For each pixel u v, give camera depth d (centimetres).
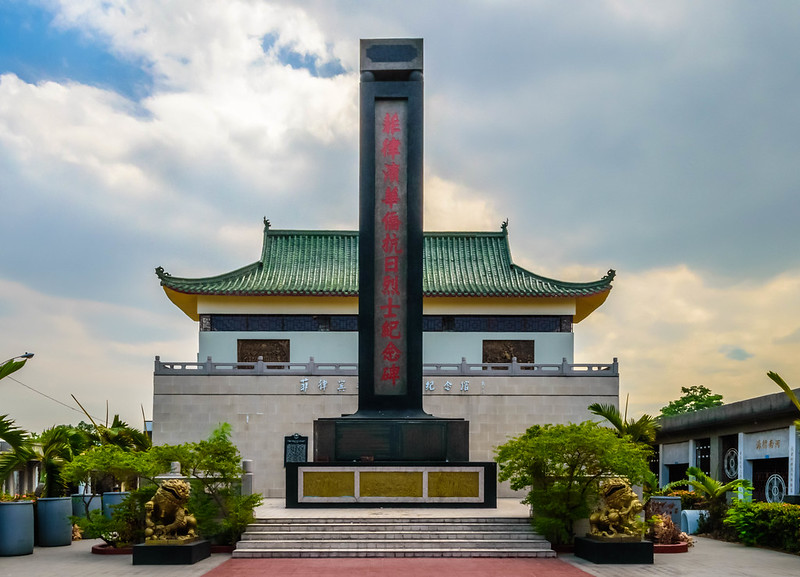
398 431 3109
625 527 2327
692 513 3278
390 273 3241
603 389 4169
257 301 4566
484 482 2942
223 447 2527
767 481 3547
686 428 4431
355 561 2270
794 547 2544
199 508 2462
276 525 2525
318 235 5097
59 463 2859
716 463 4075
